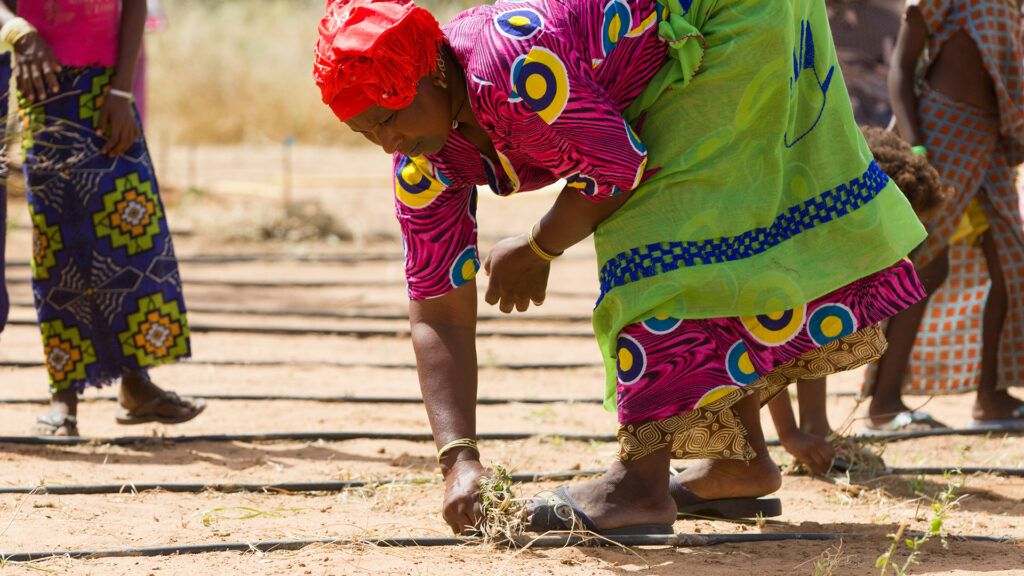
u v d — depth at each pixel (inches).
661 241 184.5
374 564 188.2
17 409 317.7
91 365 285.1
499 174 193.6
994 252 311.0
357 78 165.5
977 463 279.3
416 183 197.0
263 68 1205.1
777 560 194.4
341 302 526.0
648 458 197.0
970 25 293.1
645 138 184.9
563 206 187.3
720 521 224.5
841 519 229.1
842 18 596.1
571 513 199.2
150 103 1160.2
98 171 278.8
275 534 207.5
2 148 287.6
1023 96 298.0
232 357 405.1
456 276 205.2
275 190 842.2
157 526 212.5
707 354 186.5
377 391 360.8
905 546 204.2
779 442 290.0
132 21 277.3
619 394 190.4
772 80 181.3
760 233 187.3
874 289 193.5
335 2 171.8
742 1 180.2
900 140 264.1
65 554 190.4
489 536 198.2
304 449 285.9
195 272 594.2
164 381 365.1
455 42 174.9
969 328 317.1
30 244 610.2
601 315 193.0
